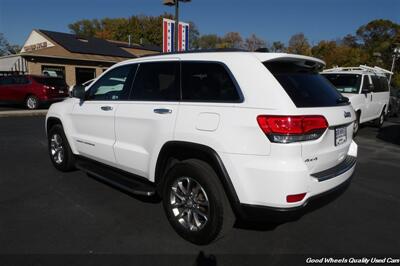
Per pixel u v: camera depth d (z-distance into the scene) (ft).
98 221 12.12
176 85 11.25
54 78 51.96
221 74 10.22
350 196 15.33
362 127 39.47
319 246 10.67
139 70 12.85
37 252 9.97
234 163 9.33
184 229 10.79
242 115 9.28
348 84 31.91
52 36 90.74
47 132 18.58
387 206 14.15
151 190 11.95
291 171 8.71
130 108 12.53
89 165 15.29
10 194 14.67
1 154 22.00
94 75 85.40
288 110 8.84
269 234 11.37
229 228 10.15
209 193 9.89
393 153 24.88
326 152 9.78
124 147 12.85
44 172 17.97
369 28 233.55
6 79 52.26
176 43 38.83
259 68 9.59
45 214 12.66
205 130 9.89
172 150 11.05
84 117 15.14
